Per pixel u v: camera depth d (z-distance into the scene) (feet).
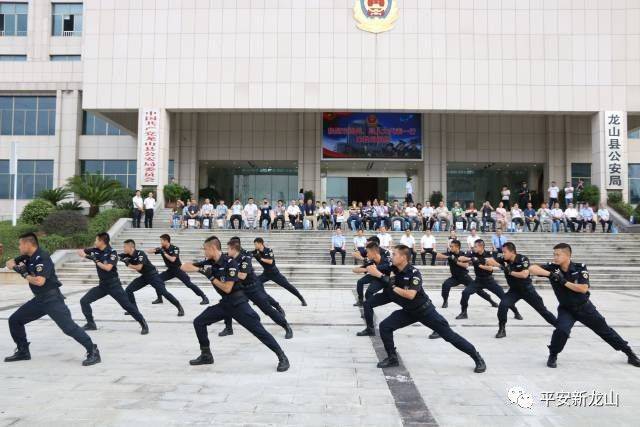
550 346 20.26
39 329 27.61
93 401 15.74
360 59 86.12
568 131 102.06
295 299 41.65
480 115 104.37
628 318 32.24
